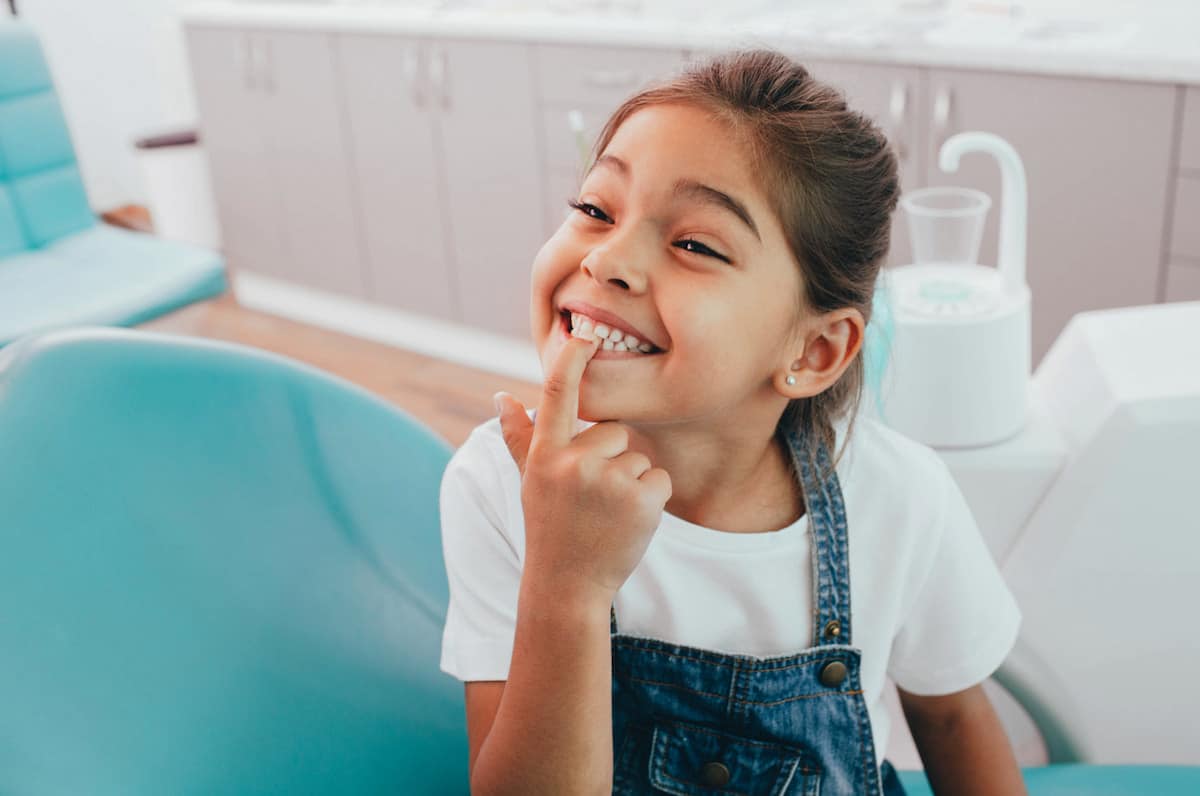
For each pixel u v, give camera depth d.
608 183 0.64
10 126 2.63
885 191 0.70
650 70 2.58
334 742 0.70
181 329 3.64
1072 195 2.20
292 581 0.74
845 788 0.79
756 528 0.76
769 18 2.62
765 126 0.63
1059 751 1.10
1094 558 1.04
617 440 0.62
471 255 3.16
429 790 0.74
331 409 0.82
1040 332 2.35
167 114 4.73
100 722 0.58
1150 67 2.03
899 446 0.81
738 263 0.63
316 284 3.61
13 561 0.60
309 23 3.23
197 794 0.61
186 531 0.69
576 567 0.61
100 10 4.75
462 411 3.04
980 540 0.82
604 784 0.65
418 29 2.98
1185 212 2.09
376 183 3.29
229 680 0.66
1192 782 0.95
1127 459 1.00
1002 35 2.29
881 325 0.96
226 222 3.80
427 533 0.85
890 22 2.49
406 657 0.79
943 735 0.86
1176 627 1.04
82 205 2.75
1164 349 1.09
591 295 0.63
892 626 0.79
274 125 3.49
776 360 0.67
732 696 0.76
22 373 0.67
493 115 2.93
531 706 0.62
